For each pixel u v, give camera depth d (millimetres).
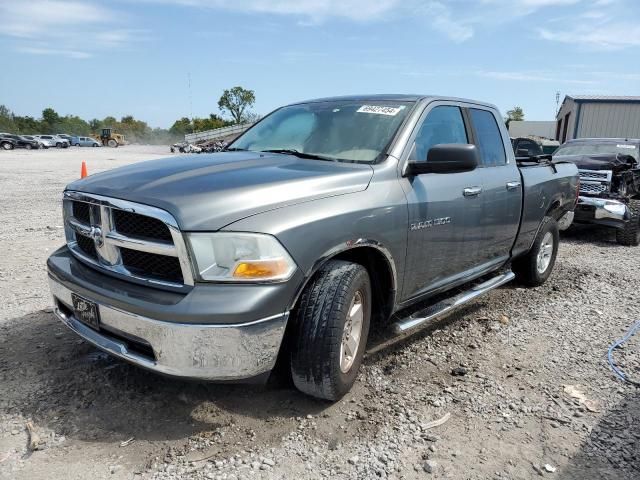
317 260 2775
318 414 2975
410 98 3947
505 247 4828
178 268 2594
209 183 2793
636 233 8578
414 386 3363
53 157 35062
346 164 3369
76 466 2498
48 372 3375
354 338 3139
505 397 3262
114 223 2803
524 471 2566
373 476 2488
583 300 5332
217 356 2479
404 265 3445
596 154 9820
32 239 7523
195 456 2590
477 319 4668
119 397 3094
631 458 2691
